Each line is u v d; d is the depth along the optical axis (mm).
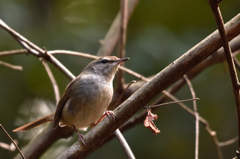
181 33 10844
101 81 8031
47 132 8656
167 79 5438
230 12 11031
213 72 11078
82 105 7832
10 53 7855
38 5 11328
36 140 8633
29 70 10570
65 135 8766
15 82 10555
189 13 10930
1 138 10469
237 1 11086
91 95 7820
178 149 10328
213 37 5246
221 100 10875
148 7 11008
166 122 10617
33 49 7879
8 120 10445
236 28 5172
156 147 10344
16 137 10789
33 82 10633
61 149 11250
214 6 4578
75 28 11367
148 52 10656
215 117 10805
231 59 5066
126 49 10797
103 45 10320
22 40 7641
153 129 5477
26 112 10672
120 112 5730
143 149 10312
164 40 10750
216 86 10984
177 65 5379
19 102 10570
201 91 10953
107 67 8219
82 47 11188
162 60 10547
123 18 8758
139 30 10961
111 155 10477
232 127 10742
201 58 5309
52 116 8672
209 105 10844
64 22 11406
